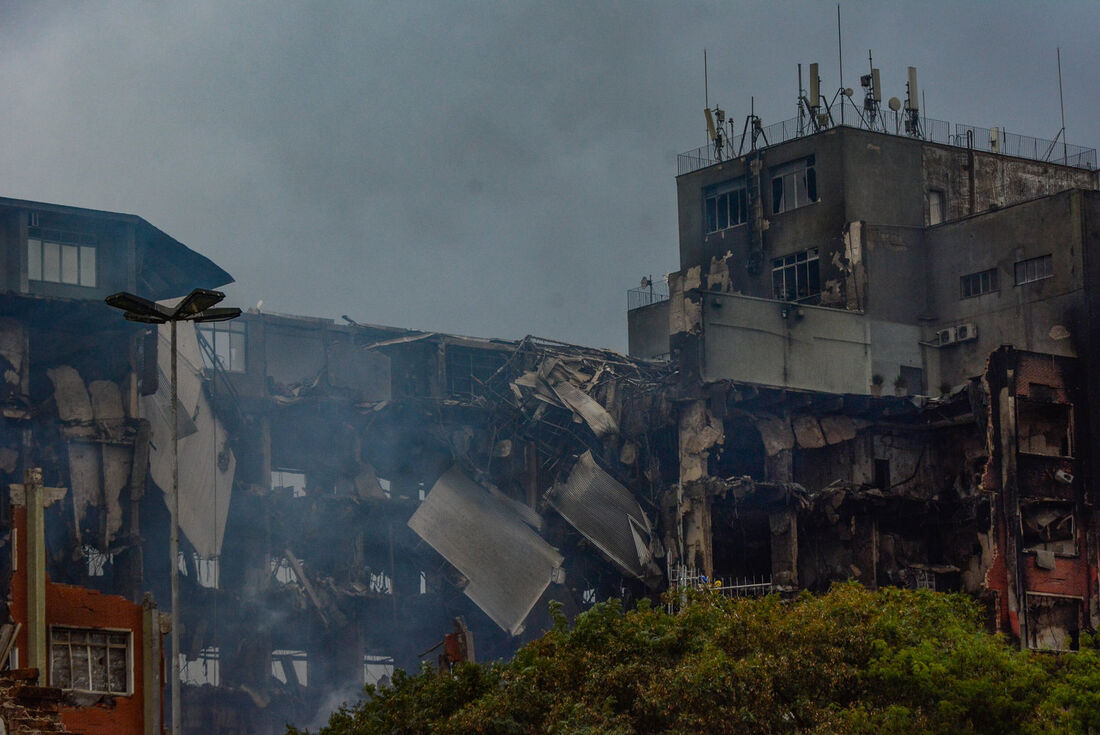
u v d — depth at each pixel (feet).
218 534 490.49
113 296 270.67
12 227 450.71
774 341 537.24
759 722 293.84
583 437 552.00
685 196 613.11
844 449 536.01
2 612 326.44
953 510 535.60
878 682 306.76
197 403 490.08
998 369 512.63
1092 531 514.27
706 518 509.76
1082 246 532.32
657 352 642.22
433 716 312.50
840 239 564.71
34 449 446.19
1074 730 293.02
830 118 580.30
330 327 540.11
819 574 524.93
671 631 315.99
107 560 479.82
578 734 285.02
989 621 503.61
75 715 304.71
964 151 596.70
